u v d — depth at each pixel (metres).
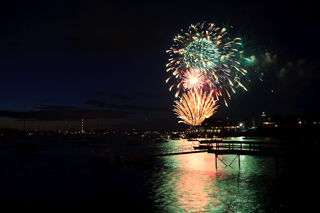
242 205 21.11
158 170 40.59
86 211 20.80
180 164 47.06
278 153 30.64
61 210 21.16
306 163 32.06
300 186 26.64
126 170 41.16
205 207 20.91
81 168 43.78
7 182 32.47
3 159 59.19
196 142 129.88
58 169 43.00
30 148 70.00
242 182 29.64
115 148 96.69
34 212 20.80
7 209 21.58
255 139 118.38
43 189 28.47
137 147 102.81
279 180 29.98
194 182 30.41
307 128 117.06
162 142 159.12
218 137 157.25
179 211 20.14
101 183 31.27
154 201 23.02
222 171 37.84
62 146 109.31
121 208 21.33
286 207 20.23
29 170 42.28
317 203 20.97
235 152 34.22
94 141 135.75
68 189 28.31
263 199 22.55
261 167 40.78
